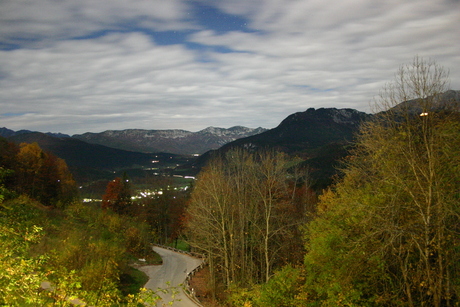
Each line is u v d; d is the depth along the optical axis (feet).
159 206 223.92
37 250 70.85
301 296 67.72
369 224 49.67
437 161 45.47
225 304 96.48
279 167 110.93
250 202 117.39
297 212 132.05
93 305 35.88
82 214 162.61
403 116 49.98
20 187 161.48
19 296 28.09
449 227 47.80
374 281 54.03
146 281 116.88
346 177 71.46
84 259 78.38
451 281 46.44
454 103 46.80
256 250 126.11
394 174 48.29
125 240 153.69
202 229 106.73
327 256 59.67
